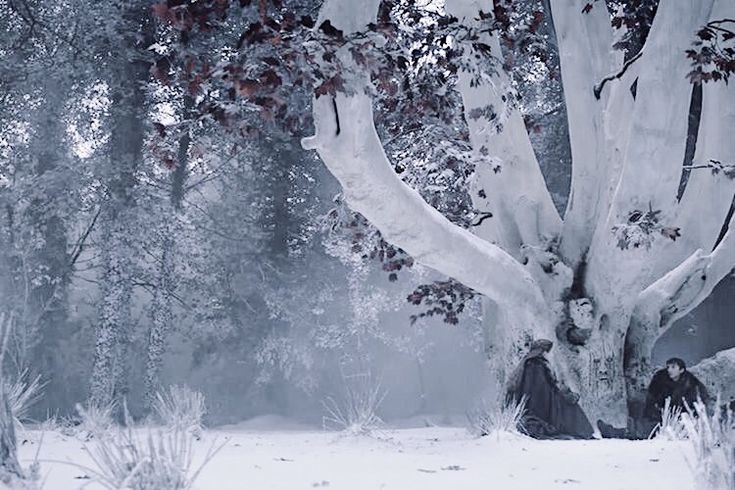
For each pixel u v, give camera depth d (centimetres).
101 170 2491
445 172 1129
